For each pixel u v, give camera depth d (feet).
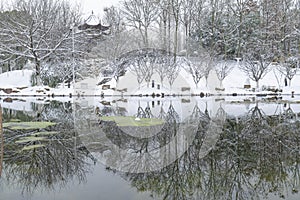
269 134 25.93
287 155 18.84
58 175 15.23
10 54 88.28
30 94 72.95
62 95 72.28
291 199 12.26
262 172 15.74
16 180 14.78
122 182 13.97
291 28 91.40
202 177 14.82
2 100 62.85
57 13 90.68
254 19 90.89
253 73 74.23
